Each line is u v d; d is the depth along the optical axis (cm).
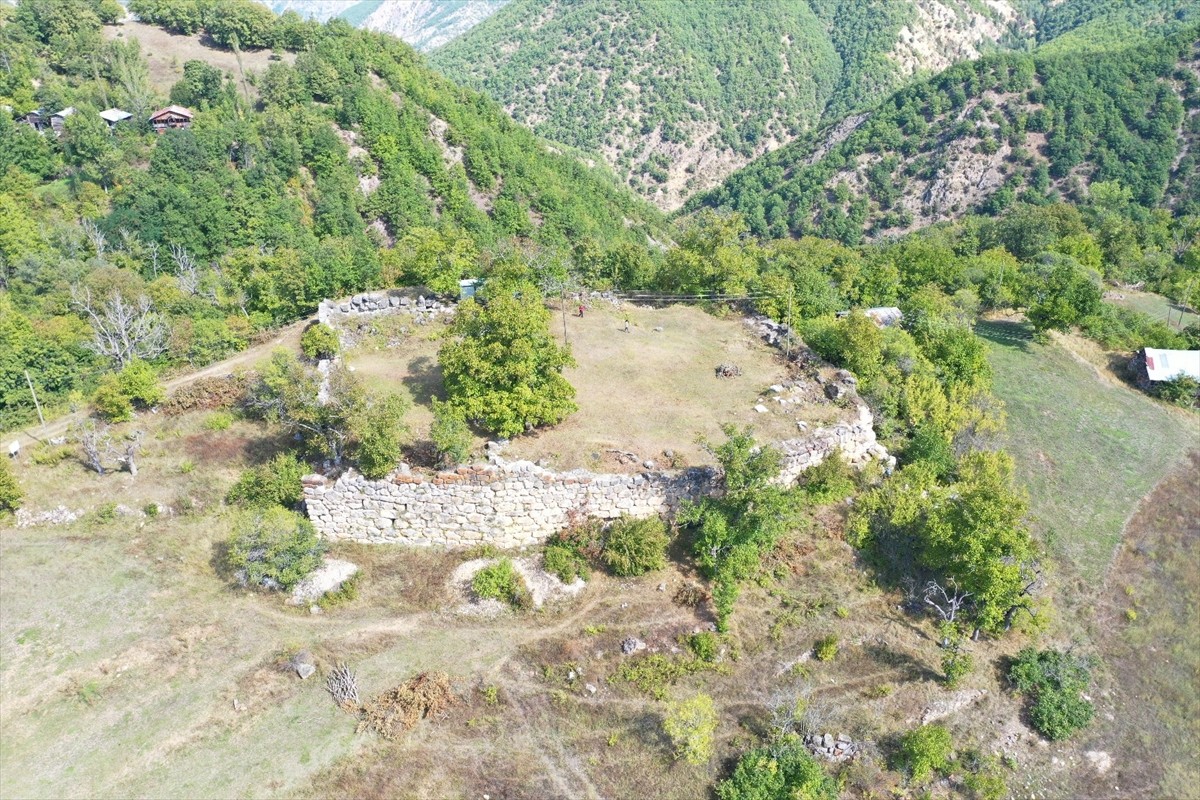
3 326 5416
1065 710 3098
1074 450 4962
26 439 4634
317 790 2684
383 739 2858
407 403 4216
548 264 5744
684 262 5875
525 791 2730
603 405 4244
